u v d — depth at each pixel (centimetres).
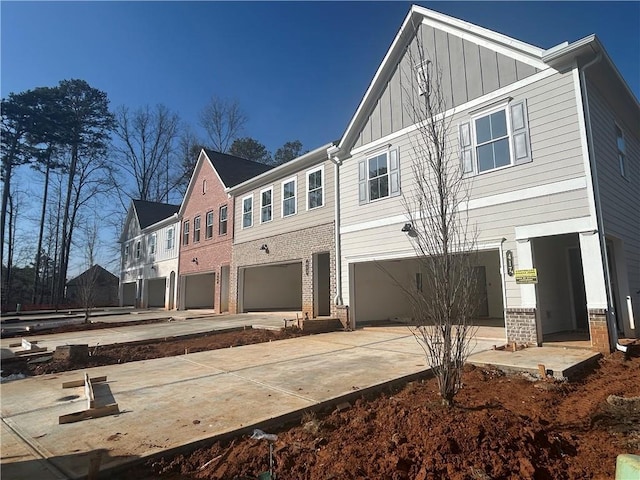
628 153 1113
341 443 373
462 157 982
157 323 1630
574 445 361
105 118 3916
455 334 454
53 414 493
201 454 366
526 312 830
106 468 328
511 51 915
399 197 1145
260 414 448
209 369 717
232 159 2414
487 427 356
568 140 809
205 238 2270
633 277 998
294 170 1597
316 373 643
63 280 3656
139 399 535
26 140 3516
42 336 1327
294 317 1527
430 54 1088
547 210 826
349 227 1305
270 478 307
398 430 388
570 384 559
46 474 324
